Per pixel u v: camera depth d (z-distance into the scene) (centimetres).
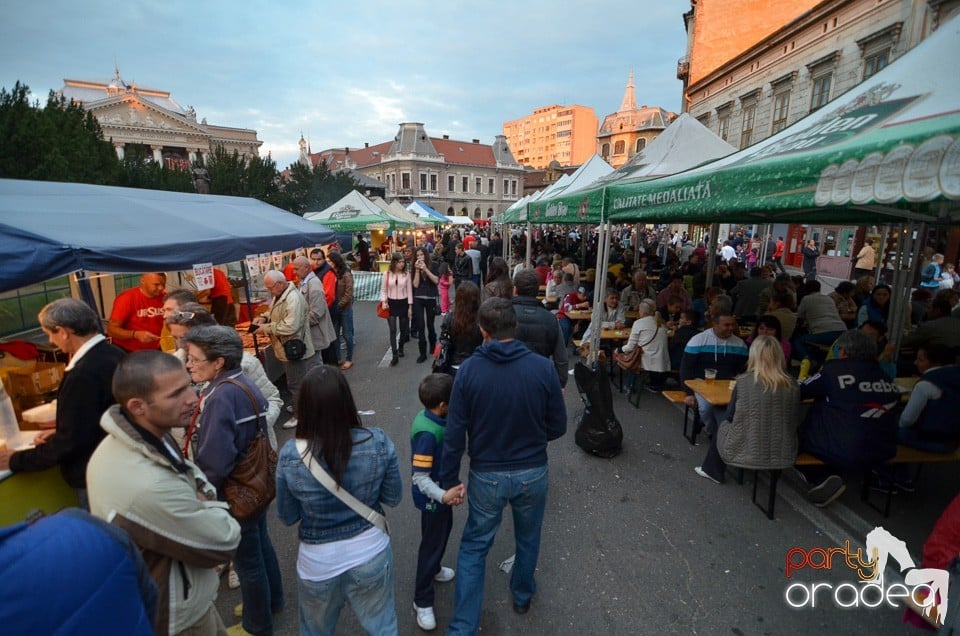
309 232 766
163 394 138
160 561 139
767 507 351
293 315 488
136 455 136
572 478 397
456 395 213
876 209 438
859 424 309
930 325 529
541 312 331
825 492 335
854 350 319
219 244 456
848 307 731
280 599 254
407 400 581
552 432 226
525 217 1172
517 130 16700
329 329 575
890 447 310
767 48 1972
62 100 1983
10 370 326
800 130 310
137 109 4875
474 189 7919
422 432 233
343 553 174
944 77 217
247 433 207
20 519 226
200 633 157
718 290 750
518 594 252
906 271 516
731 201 280
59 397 216
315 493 169
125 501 130
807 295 657
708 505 356
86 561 83
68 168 1542
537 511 229
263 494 207
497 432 211
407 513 350
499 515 221
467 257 1246
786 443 322
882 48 1445
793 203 228
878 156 180
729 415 338
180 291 339
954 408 316
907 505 353
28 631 73
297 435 174
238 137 5719
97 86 6106
